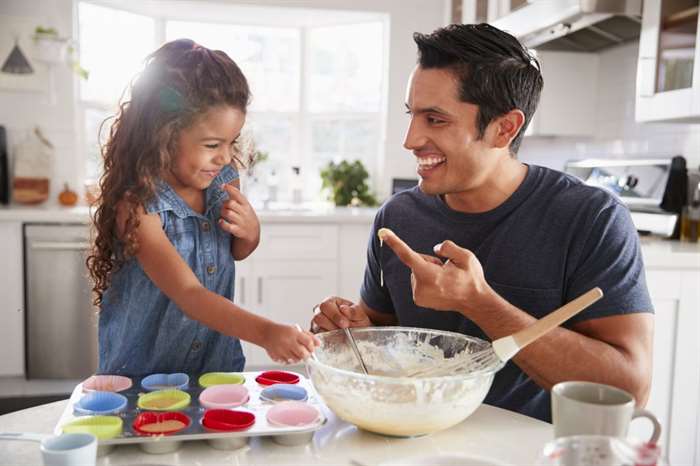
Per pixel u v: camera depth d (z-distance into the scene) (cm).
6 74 325
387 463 67
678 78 207
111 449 79
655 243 226
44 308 293
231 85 109
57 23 330
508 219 116
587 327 106
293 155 398
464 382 78
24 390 302
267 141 396
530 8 246
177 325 119
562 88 296
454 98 104
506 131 108
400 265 127
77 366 298
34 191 320
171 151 110
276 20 382
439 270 87
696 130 234
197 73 107
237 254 132
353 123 394
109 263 116
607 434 62
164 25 376
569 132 299
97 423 80
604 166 272
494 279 116
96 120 355
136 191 108
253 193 391
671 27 210
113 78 361
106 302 121
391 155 372
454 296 88
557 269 112
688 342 200
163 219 115
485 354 86
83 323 295
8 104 328
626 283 106
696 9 196
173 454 78
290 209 337
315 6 356
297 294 322
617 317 104
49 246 288
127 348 120
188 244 121
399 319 128
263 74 393
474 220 119
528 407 111
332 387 81
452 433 86
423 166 110
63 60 326
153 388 96
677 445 202
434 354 100
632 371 96
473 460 68
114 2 346
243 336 98
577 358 95
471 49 103
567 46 290
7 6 324
